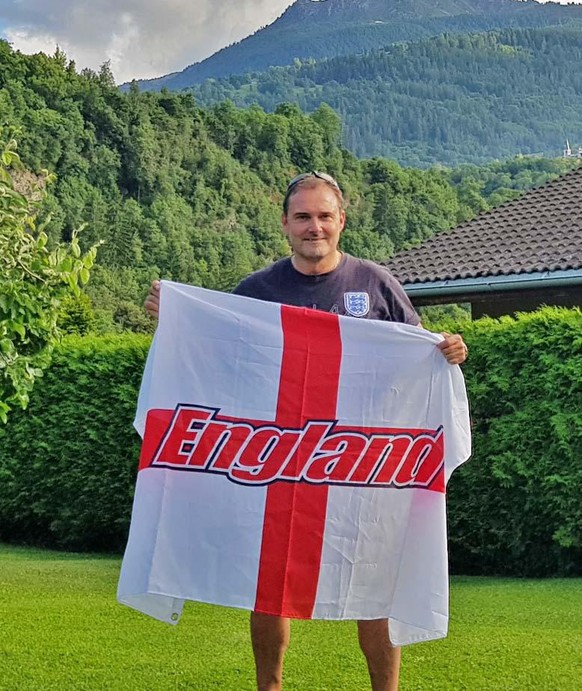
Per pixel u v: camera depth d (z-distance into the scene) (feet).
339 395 12.96
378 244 229.04
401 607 13.03
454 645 19.35
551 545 30.53
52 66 301.84
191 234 280.10
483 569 31.94
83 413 38.83
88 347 39.01
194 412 12.77
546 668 17.65
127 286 237.25
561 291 45.83
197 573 12.66
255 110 347.36
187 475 12.73
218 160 314.96
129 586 12.53
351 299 13.38
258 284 13.58
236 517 12.70
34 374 23.36
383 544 13.00
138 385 38.09
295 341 12.98
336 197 13.38
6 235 23.22
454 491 31.65
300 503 12.80
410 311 13.73
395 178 253.03
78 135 286.05
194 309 12.95
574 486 29.30
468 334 31.53
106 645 19.45
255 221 303.68
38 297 23.50
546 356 29.78
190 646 19.39
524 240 51.55
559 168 414.82
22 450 40.04
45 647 19.29
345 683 16.74
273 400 12.85
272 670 13.16
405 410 13.15
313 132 343.26
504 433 30.48
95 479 38.58
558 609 23.45
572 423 29.45
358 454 12.96
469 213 252.01
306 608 12.75
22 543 41.39
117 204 277.85
